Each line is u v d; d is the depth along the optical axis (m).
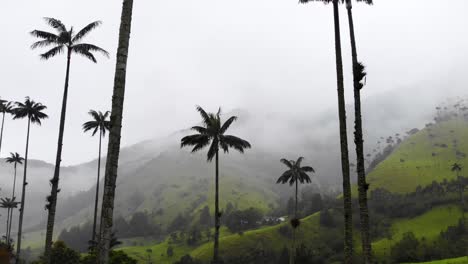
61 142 34.97
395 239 145.38
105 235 10.41
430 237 139.75
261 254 138.38
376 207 176.75
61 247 57.19
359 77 21.92
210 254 141.88
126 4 12.58
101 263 10.20
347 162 21.06
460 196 169.88
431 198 175.12
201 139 48.06
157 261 167.38
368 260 19.47
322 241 146.88
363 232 20.02
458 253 118.00
